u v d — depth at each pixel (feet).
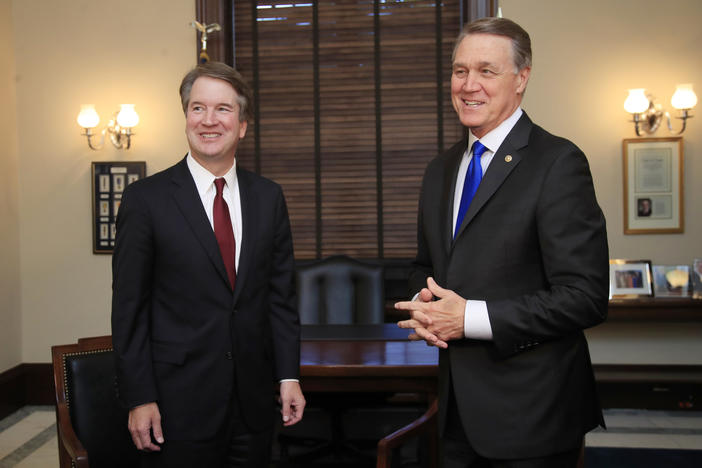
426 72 14.46
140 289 5.10
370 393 10.24
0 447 11.37
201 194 5.44
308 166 14.74
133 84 14.21
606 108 13.61
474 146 4.89
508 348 4.33
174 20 14.15
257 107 14.76
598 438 11.59
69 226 14.35
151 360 5.08
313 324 10.73
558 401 4.40
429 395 7.71
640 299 12.73
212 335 5.18
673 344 13.80
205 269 5.19
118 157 14.25
